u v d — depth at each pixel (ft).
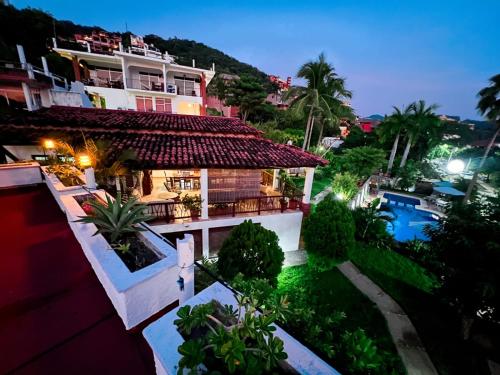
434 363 23.67
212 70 77.92
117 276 9.05
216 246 33.04
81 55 63.57
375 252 43.93
